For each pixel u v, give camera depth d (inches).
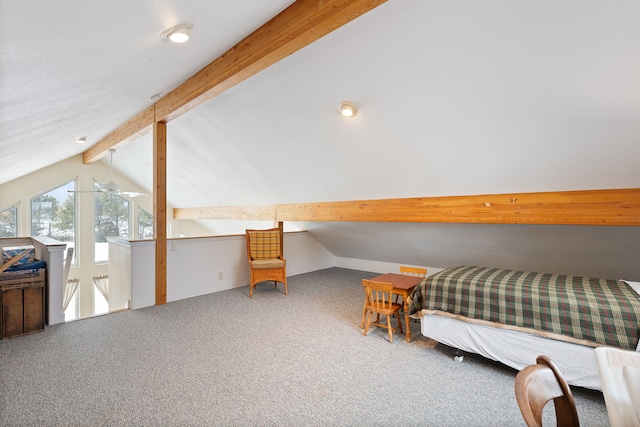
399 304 129.4
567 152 99.1
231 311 155.9
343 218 174.9
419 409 81.4
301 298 179.3
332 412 79.9
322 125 133.5
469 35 81.6
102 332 128.3
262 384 92.0
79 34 63.5
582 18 69.3
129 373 97.0
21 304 124.0
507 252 164.2
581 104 85.4
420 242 191.3
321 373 98.5
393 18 84.8
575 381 85.4
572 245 140.3
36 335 124.4
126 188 312.7
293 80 118.8
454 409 81.4
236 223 310.0
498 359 97.3
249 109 144.0
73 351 111.1
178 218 335.3
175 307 161.0
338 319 146.3
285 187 191.8
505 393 88.5
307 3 82.6
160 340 121.3
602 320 82.7
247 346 117.2
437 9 78.9
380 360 107.4
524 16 73.3
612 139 90.0
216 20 81.8
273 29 92.0
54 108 104.0
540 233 141.8
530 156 105.5
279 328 135.1
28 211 261.4
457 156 117.9
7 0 44.8
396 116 114.2
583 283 100.6
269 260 188.7
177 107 140.2
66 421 75.3
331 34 95.0
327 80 112.9
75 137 176.7
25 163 191.2
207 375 96.5
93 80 93.8
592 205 104.7
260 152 170.6
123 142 202.5
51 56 67.5
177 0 64.5
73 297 283.0
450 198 135.4
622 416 36.9
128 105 146.8
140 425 74.5
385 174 142.9
